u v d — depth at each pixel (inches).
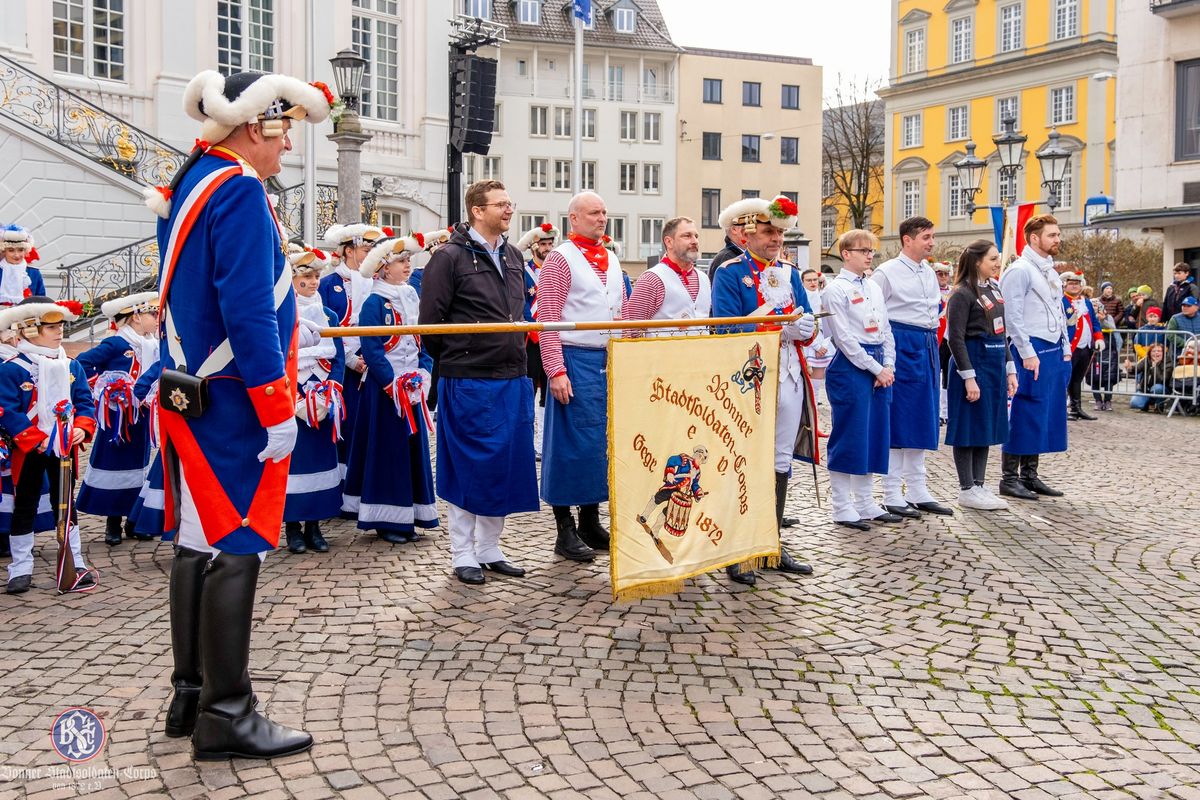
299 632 184.9
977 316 297.6
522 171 2095.2
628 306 238.5
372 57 816.9
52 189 568.4
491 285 219.3
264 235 130.0
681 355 189.6
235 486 131.4
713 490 197.5
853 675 167.9
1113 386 617.0
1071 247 1120.2
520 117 2086.6
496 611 198.7
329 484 248.1
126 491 255.1
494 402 216.7
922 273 293.6
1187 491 334.6
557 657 173.5
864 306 269.6
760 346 205.2
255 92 131.4
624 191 2186.3
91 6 658.8
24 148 559.2
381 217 823.7
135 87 678.5
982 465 308.0
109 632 185.0
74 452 220.2
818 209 2405.3
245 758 133.0
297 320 142.6
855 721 149.3
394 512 257.3
